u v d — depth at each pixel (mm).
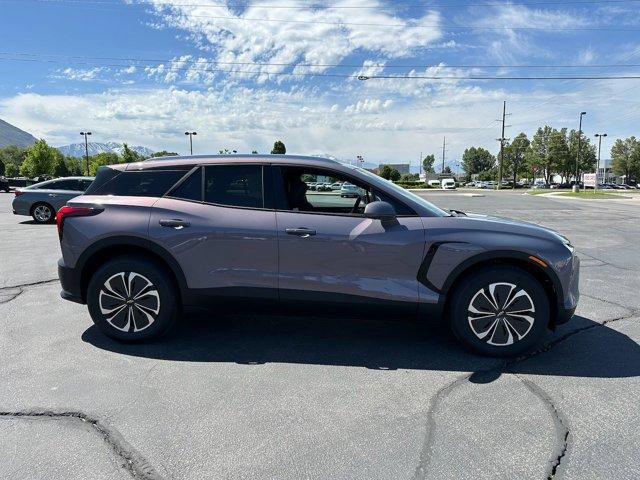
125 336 4152
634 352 4082
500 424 2912
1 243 10227
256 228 3932
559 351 4098
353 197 4105
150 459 2549
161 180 4176
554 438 2758
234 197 4062
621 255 8969
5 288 6207
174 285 4129
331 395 3283
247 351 4066
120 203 4109
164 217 4023
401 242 3857
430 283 3891
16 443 2686
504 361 3891
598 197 36500
